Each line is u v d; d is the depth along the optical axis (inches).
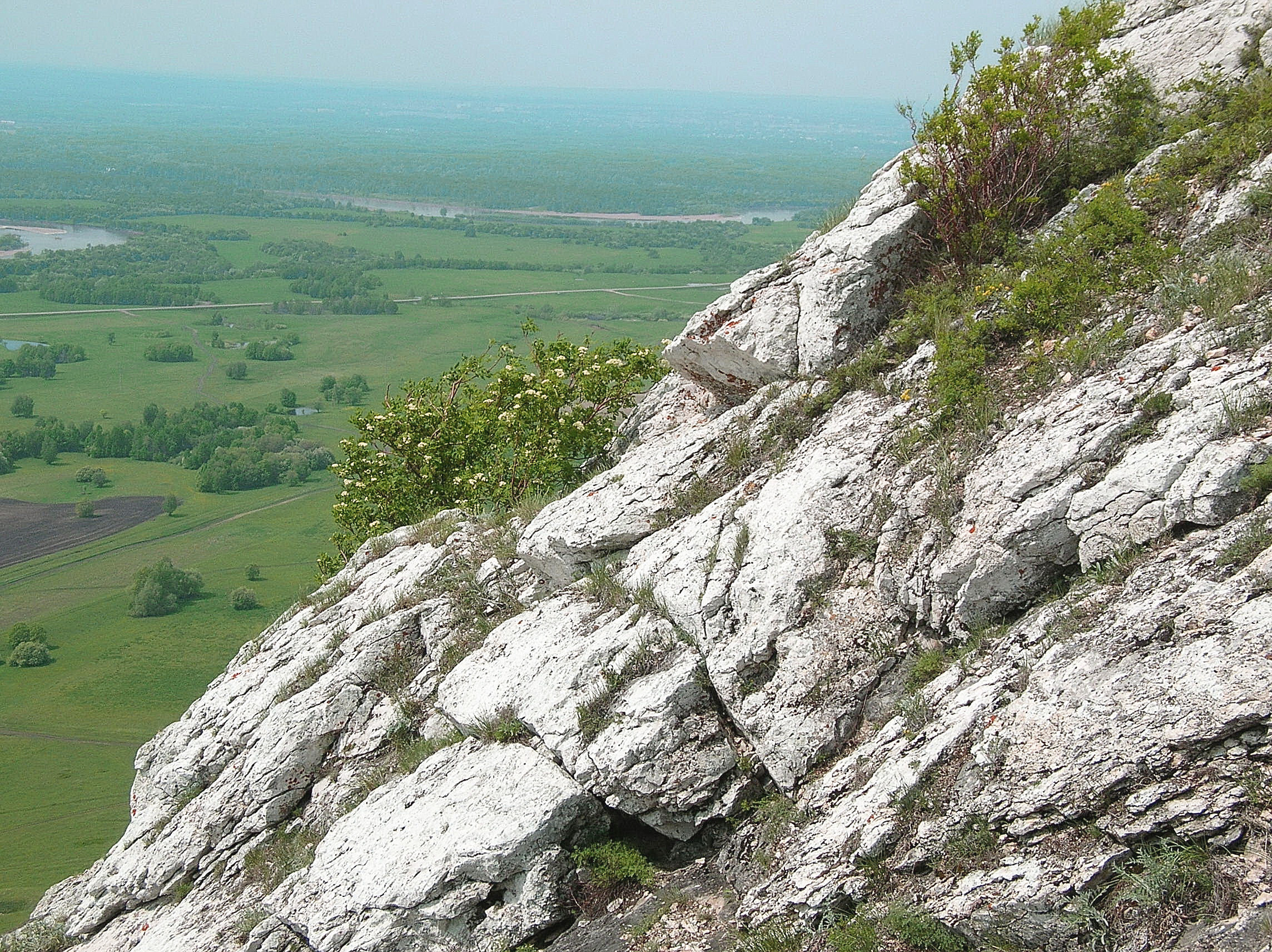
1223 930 222.7
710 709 357.7
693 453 451.2
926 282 443.2
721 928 313.1
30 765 2790.4
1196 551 272.5
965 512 335.0
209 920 443.2
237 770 492.4
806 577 354.6
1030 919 247.3
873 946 267.6
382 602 537.0
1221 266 341.7
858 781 308.8
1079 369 347.6
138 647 3659.0
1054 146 448.8
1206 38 462.6
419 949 360.5
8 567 4397.1
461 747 403.9
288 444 5807.1
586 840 357.1
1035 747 263.3
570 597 435.8
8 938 523.8
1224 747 235.9
